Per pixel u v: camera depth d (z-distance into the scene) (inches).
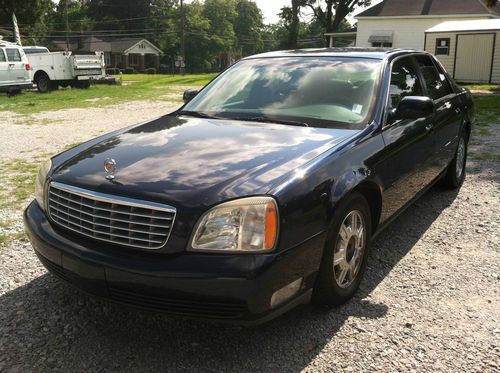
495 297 133.9
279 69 171.3
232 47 4163.4
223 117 154.9
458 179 233.0
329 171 117.6
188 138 133.5
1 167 282.8
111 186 108.9
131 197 105.0
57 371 104.2
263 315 101.2
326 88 156.6
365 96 151.3
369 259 158.1
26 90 944.3
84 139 376.5
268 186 104.8
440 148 193.0
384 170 140.2
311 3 2018.9
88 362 107.1
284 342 114.1
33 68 888.3
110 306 129.4
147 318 124.3
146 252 102.8
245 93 165.0
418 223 190.2
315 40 3176.7
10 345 112.8
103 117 517.0
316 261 112.3
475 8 1216.2
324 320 122.6
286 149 123.0
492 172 263.1
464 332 117.5
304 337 115.9
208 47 3535.9
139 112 561.3
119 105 644.1
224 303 98.0
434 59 213.2
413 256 160.2
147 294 100.7
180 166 114.1
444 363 106.3
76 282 110.0
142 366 106.0
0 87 746.8
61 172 121.4
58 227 117.0
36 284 141.3
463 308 128.3
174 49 3408.0
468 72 1049.5
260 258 98.9
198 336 116.9
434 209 206.1
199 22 3506.4
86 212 109.7
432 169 188.2
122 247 105.1
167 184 106.3
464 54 1045.2
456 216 197.3
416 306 129.3
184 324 121.7
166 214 101.4
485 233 179.3
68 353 110.1
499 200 216.8
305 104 152.6
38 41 3051.2
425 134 171.5
